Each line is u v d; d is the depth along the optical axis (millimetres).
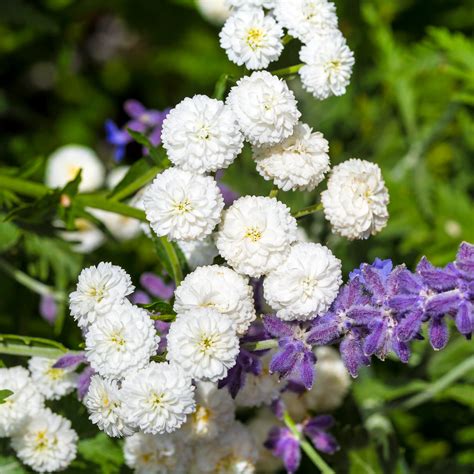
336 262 355
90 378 381
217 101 361
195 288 354
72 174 501
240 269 358
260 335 370
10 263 465
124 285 356
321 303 354
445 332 340
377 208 369
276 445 415
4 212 457
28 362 403
